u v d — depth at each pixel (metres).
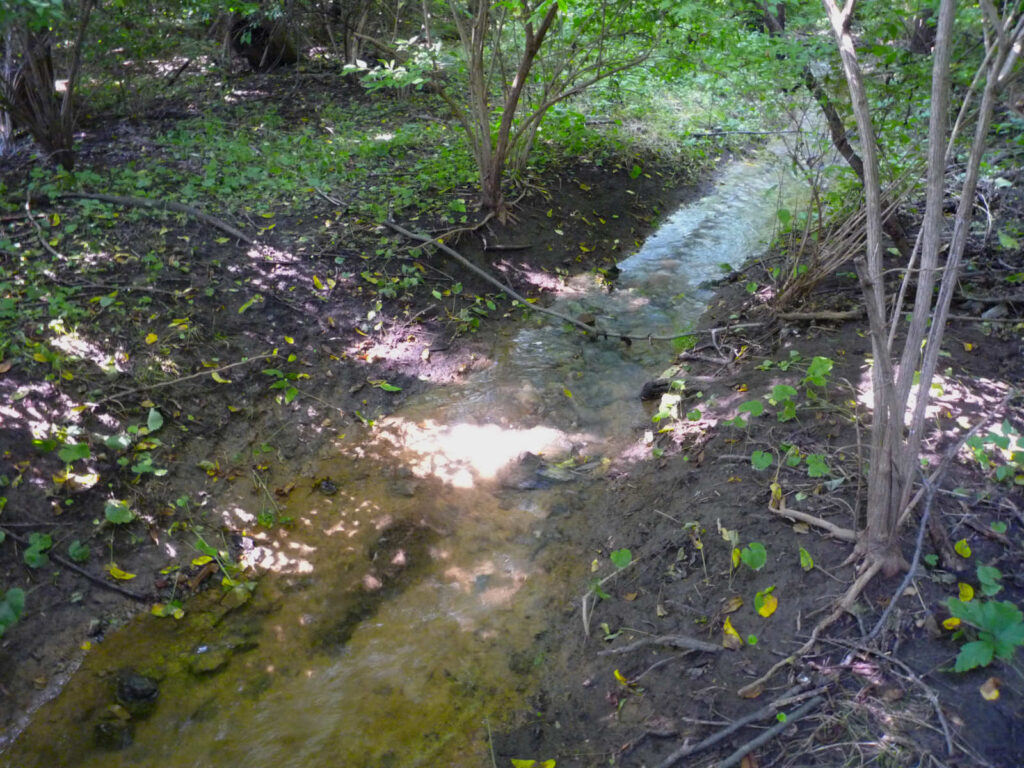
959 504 3.26
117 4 6.82
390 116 8.41
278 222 5.85
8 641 3.19
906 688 2.64
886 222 5.14
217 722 3.04
